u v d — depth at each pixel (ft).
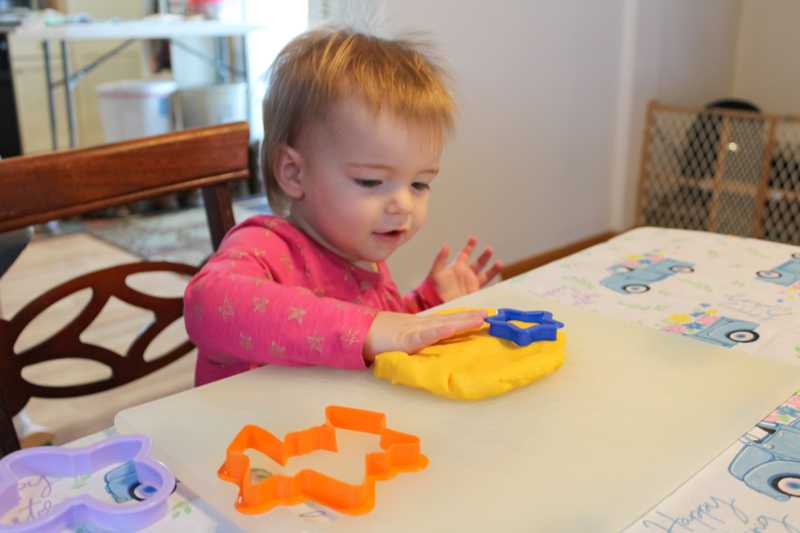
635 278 2.58
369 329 1.79
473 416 1.55
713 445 1.44
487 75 6.95
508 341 1.86
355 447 1.44
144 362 2.67
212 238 2.81
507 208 7.73
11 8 11.16
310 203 2.37
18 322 2.27
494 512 1.21
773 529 1.19
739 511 1.23
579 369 1.79
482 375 1.62
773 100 10.59
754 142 8.08
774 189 7.97
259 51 11.18
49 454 1.36
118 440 1.40
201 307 1.91
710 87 10.36
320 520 1.20
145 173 2.42
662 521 1.20
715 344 1.97
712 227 8.64
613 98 8.83
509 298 2.36
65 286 2.39
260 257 2.29
